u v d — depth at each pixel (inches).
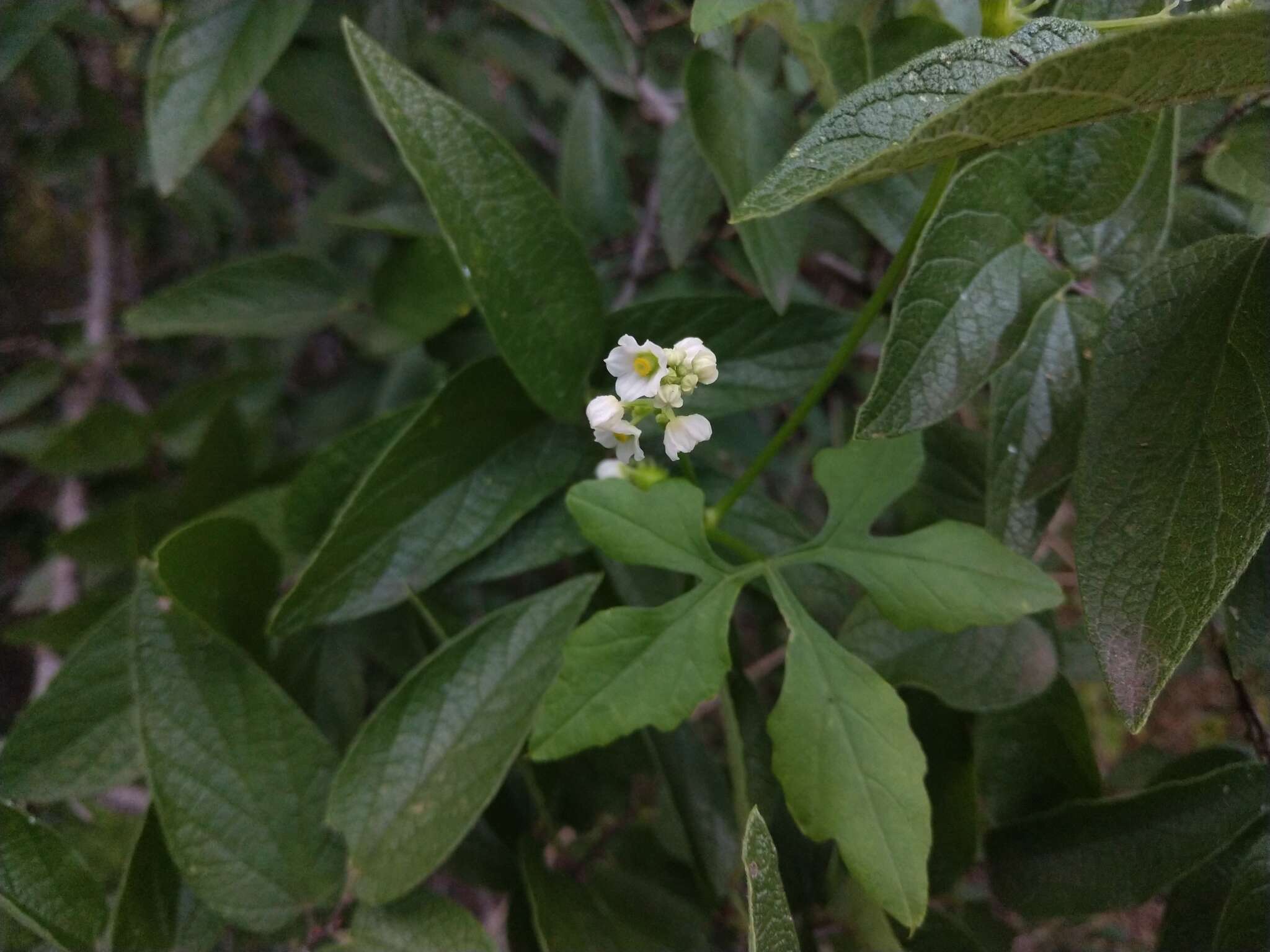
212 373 17.0
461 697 6.6
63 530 11.3
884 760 5.4
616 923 7.4
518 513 7.3
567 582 6.9
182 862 6.4
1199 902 6.7
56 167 11.9
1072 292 6.2
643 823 9.2
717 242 10.5
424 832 6.4
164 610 6.8
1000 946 7.9
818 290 12.1
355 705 8.6
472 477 7.5
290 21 8.8
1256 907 6.1
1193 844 6.6
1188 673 8.5
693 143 8.7
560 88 13.5
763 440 10.3
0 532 16.8
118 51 14.6
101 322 13.9
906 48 6.9
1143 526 4.9
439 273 9.1
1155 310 5.2
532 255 7.0
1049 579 5.8
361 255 14.5
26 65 11.2
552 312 7.2
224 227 16.3
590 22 8.9
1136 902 6.8
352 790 6.5
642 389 5.9
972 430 7.9
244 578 7.9
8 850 6.4
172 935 6.7
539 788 7.5
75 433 10.8
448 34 13.1
